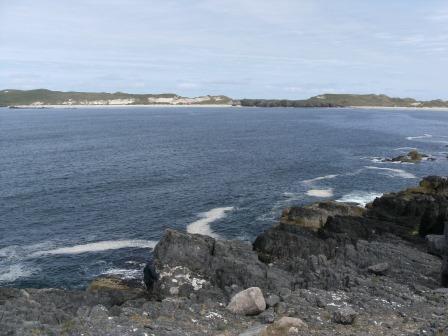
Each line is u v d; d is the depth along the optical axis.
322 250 36.34
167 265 32.28
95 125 182.50
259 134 146.75
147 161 90.25
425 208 43.91
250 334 17.97
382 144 121.50
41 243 44.06
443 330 18.00
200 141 126.19
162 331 17.89
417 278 30.20
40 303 25.86
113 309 22.22
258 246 38.41
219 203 58.47
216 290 29.12
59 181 70.25
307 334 18.02
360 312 21.98
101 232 47.31
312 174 77.81
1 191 63.25
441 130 166.00
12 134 143.38
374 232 41.19
